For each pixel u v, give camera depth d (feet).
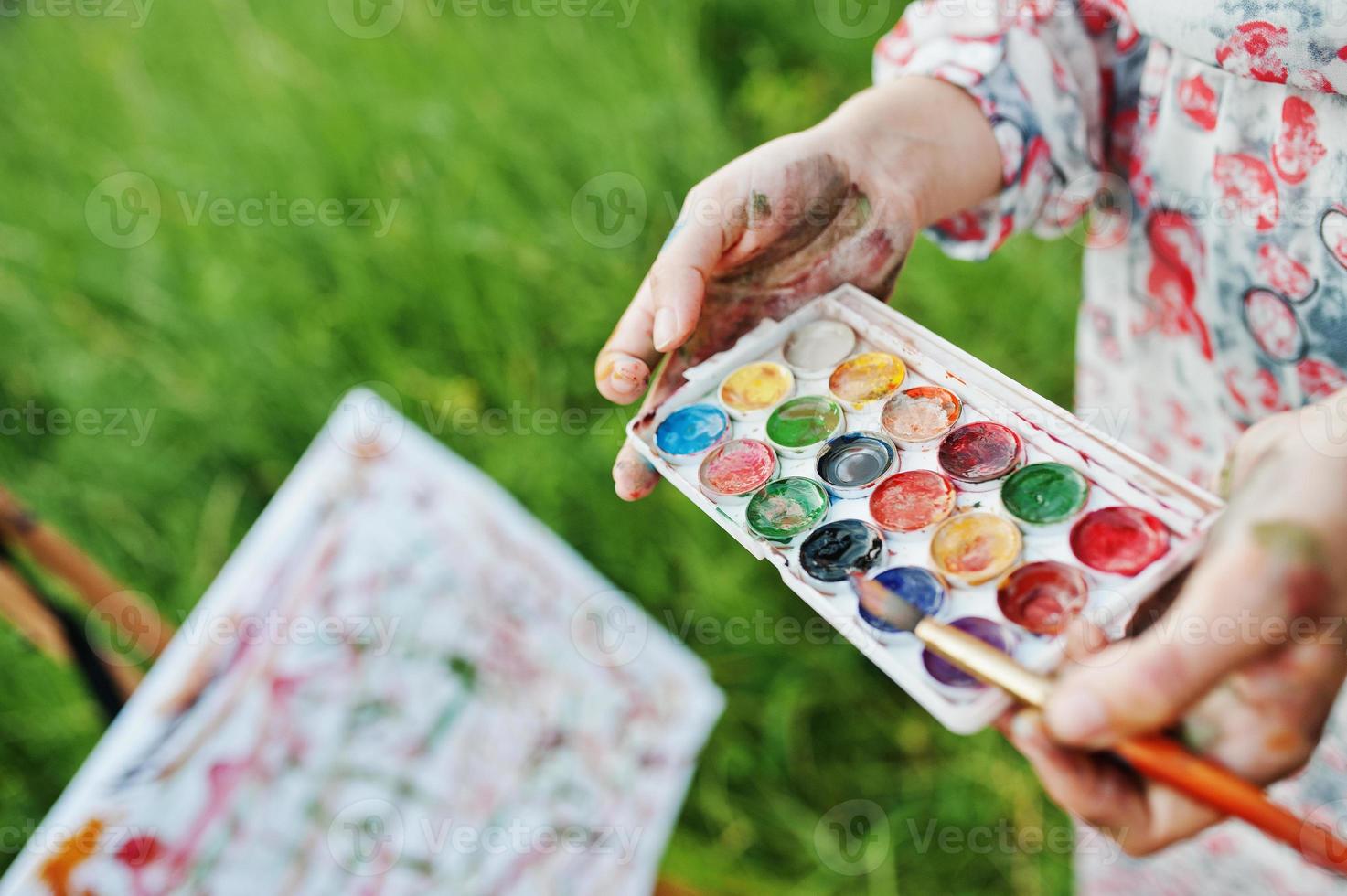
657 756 4.31
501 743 4.15
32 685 5.77
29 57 9.12
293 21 8.07
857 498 2.84
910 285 6.07
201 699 3.74
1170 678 1.97
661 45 7.18
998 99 3.30
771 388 3.21
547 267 6.60
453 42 7.57
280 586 4.09
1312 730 2.09
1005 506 2.68
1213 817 2.17
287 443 6.70
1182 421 3.61
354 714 3.98
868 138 3.24
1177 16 2.76
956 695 2.31
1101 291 3.68
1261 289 2.97
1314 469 2.04
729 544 5.71
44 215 7.82
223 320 6.91
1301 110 2.61
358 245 6.95
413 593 4.25
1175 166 3.11
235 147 7.61
